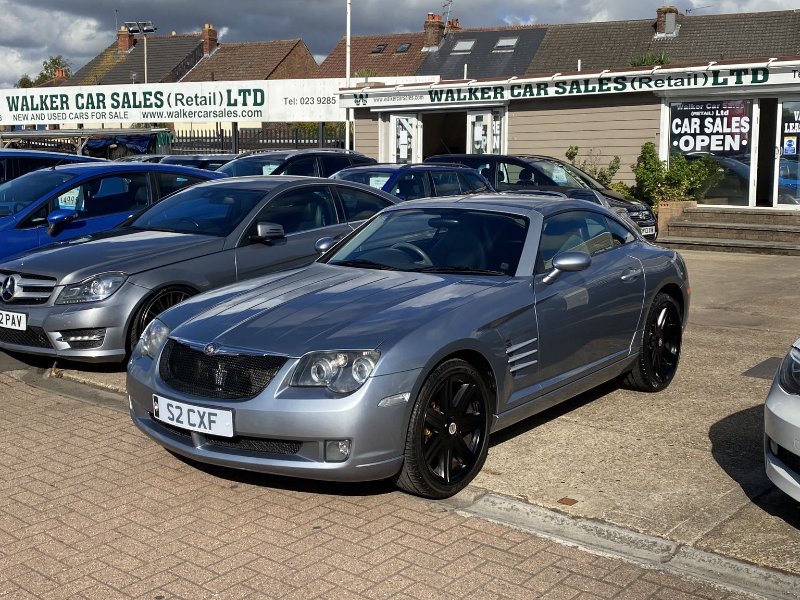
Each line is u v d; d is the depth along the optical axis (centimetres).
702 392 639
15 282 695
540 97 1864
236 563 389
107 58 5294
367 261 568
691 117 1698
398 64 4512
